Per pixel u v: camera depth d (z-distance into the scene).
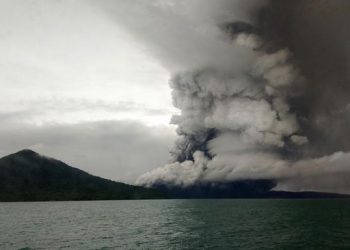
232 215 120.50
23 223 94.81
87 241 57.56
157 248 49.31
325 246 48.22
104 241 57.38
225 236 61.22
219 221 95.69
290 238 56.81
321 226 75.81
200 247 49.34
